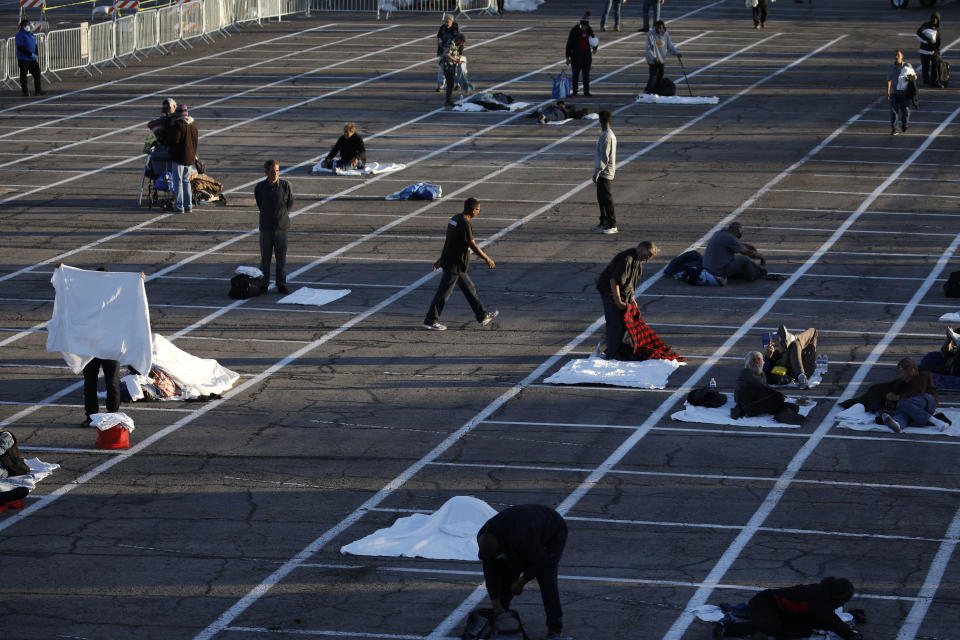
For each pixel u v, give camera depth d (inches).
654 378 810.8
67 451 710.5
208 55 2165.4
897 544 584.7
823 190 1321.4
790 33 2293.3
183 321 952.9
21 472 666.2
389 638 506.0
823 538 591.5
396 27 2420.0
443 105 1765.5
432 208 1280.8
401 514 626.2
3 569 568.1
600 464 683.4
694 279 1027.9
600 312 965.2
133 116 1731.1
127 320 725.9
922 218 1216.2
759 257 1033.5
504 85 1867.6
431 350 884.0
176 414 770.2
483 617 498.3
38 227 1231.5
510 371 840.3
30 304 1000.9
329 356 874.1
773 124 1621.6
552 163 1455.5
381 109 1744.6
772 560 569.9
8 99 1843.0
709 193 1317.7
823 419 745.0
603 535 597.3
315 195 1337.4
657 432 729.0
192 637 507.2
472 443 716.7
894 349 865.5
